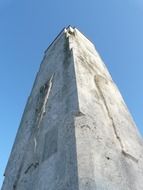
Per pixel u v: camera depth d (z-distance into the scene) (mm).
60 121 5652
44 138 5875
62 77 7121
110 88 7605
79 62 7355
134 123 6992
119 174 4652
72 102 5742
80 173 4062
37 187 4941
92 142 4836
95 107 5930
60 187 4203
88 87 6465
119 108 6965
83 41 9547
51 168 4859
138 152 5805
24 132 7246
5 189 6129
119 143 5539
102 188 4039
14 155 6934
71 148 4637
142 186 4895
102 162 4582
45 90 7707
